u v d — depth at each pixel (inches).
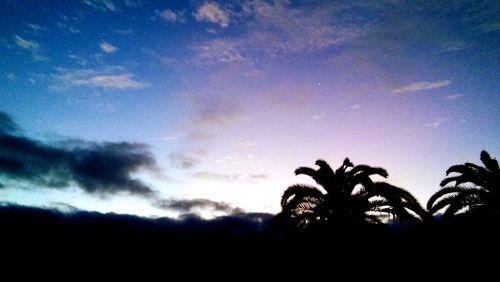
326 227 696.4
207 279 838.5
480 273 713.0
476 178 679.1
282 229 706.8
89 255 843.4
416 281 737.0
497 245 686.5
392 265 749.9
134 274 839.7
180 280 852.0
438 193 711.1
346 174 702.5
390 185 678.5
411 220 681.0
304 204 712.4
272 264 818.2
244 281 829.8
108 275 828.0
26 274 772.0
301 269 735.1
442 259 764.6
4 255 780.6
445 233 733.3
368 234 689.6
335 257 703.1
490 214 654.5
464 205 671.1
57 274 791.1
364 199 695.1
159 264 882.1
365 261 698.8
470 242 724.0
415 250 786.8
